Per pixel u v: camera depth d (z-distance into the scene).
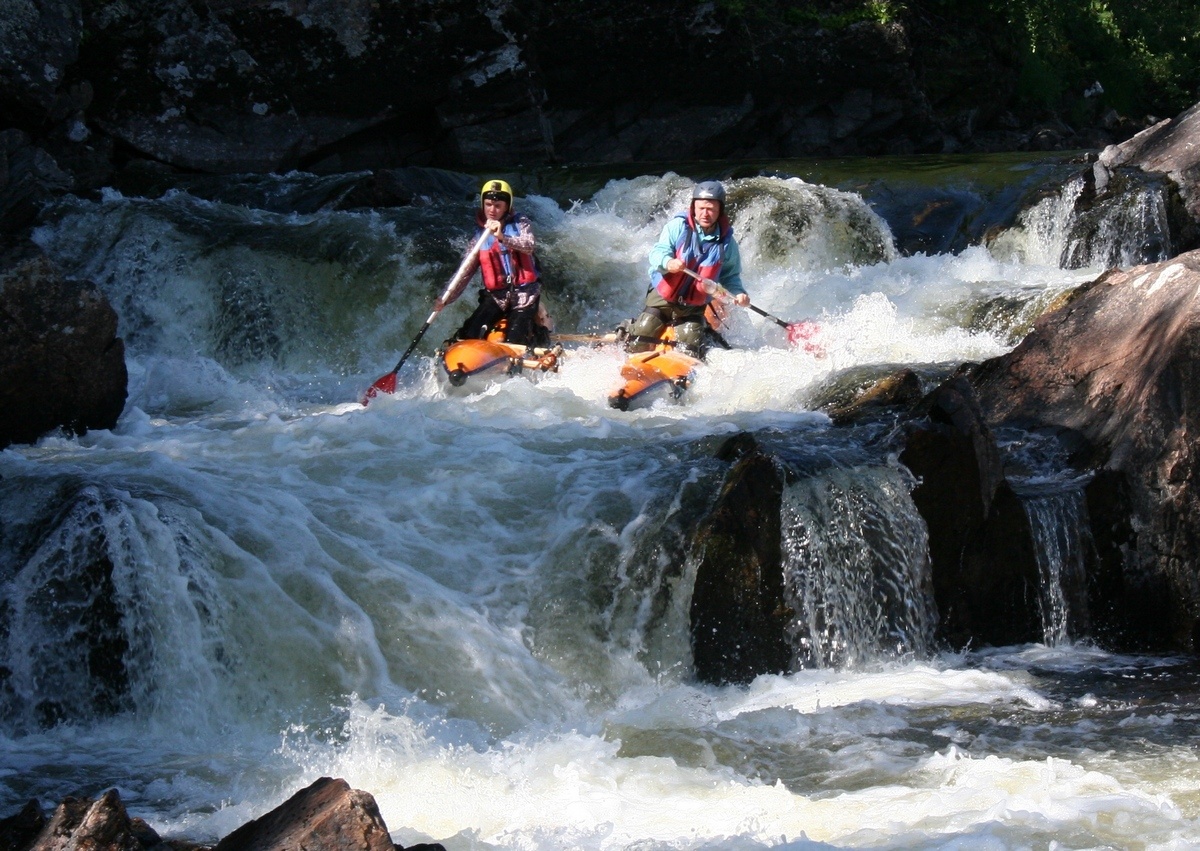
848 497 17.22
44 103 38.56
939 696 15.24
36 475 17.09
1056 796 11.40
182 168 43.91
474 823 11.55
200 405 26.52
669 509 17.38
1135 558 18.11
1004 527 17.73
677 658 16.67
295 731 14.87
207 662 15.29
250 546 16.12
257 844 9.13
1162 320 19.44
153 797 12.52
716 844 10.55
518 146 48.12
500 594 16.75
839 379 23.44
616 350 27.11
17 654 15.05
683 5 50.50
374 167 48.22
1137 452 18.31
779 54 51.88
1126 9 76.56
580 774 12.70
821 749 13.34
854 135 54.44
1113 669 16.53
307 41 45.56
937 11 61.00
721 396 24.34
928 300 29.97
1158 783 11.90
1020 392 20.78
